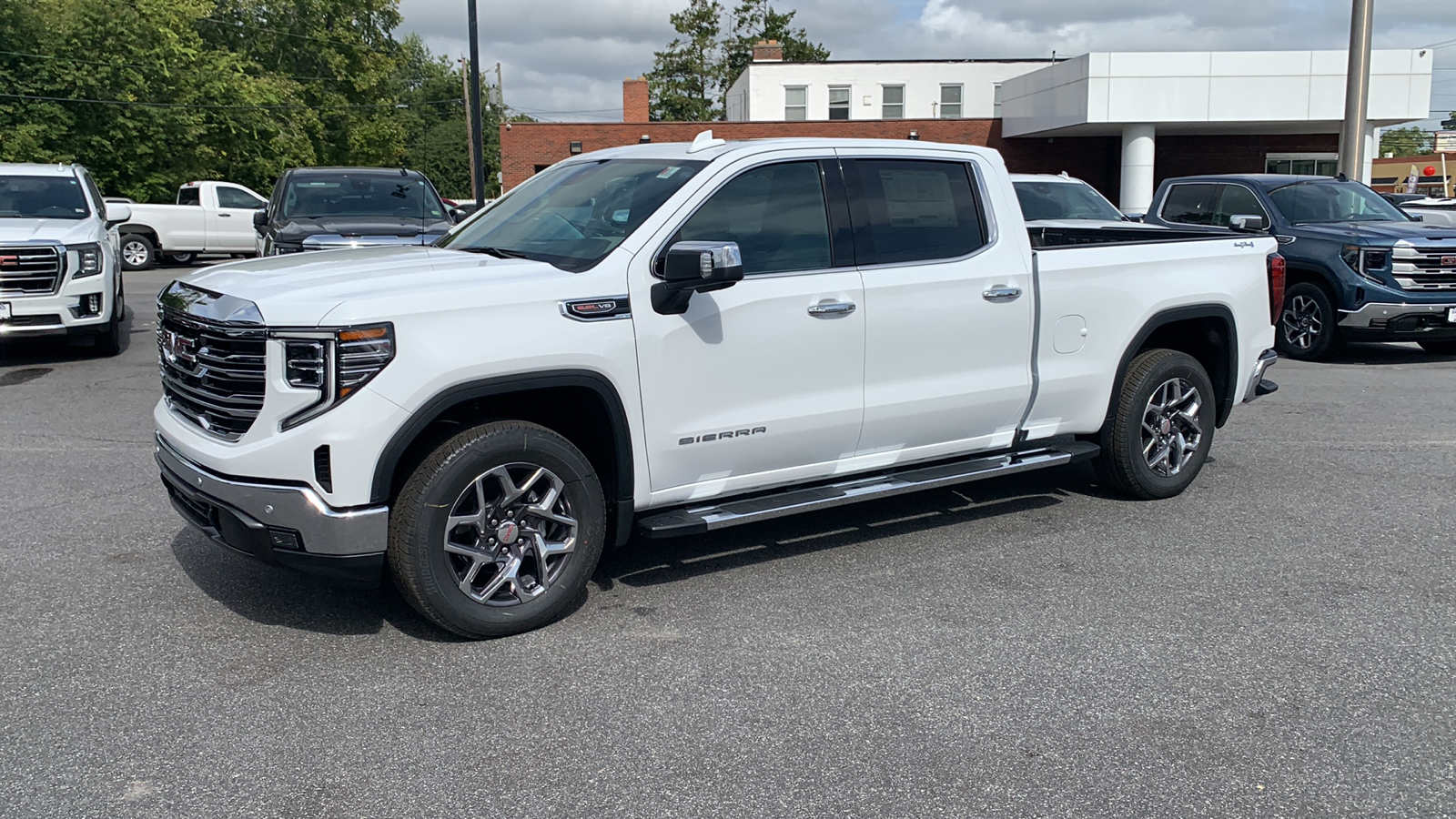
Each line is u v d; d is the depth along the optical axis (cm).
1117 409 595
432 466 400
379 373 383
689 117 5981
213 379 410
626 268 434
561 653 413
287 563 397
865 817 305
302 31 5147
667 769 330
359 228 1155
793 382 477
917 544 544
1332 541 550
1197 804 312
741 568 509
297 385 382
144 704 371
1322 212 1228
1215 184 1302
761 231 471
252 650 416
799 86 4000
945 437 537
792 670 399
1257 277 634
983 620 446
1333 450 748
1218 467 702
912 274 504
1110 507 610
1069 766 332
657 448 448
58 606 458
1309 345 1184
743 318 459
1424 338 1120
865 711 368
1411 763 335
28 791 317
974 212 533
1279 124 2916
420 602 407
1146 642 424
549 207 507
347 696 378
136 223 2464
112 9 3123
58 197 1181
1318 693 381
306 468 384
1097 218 1265
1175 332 657
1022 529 570
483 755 338
